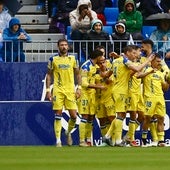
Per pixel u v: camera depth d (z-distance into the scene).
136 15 63.66
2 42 60.31
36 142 58.50
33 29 68.50
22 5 70.00
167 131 58.19
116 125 51.88
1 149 47.84
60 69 52.53
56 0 69.25
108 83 53.16
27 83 58.69
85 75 52.72
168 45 61.22
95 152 43.50
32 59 61.25
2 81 58.62
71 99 52.75
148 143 57.34
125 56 51.97
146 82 53.34
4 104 58.59
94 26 60.31
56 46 61.53
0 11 65.06
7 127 58.50
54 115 58.22
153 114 53.66
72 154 41.47
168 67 59.06
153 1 67.00
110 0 68.56
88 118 53.66
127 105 52.12
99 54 52.84
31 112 58.53
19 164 33.97
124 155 40.53
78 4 62.56
